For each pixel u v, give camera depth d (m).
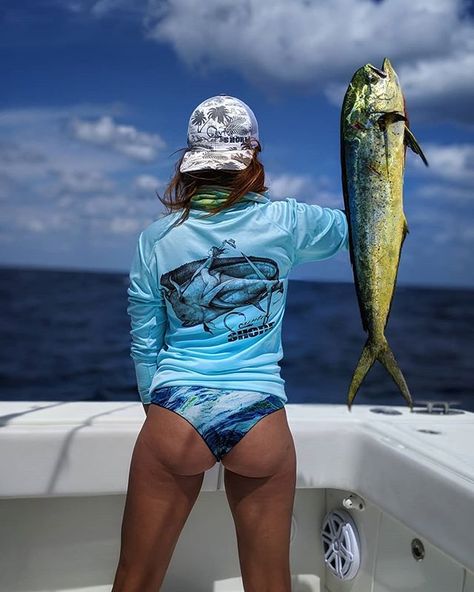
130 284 1.95
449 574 2.00
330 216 1.99
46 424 2.41
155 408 1.81
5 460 2.28
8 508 2.51
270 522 1.82
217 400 1.76
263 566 1.83
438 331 33.75
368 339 2.06
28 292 45.50
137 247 1.93
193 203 1.83
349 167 2.02
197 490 1.85
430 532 1.96
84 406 2.75
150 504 1.81
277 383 1.84
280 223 1.86
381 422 2.58
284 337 27.11
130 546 1.84
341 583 2.62
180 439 1.74
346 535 2.51
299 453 2.48
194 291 1.82
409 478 2.10
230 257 1.81
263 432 1.76
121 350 23.80
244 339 1.82
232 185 1.82
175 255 1.83
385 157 1.98
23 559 2.52
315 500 2.71
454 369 23.27
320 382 18.72
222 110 1.85
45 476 2.31
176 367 1.83
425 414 2.77
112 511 2.57
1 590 2.50
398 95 1.98
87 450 2.34
